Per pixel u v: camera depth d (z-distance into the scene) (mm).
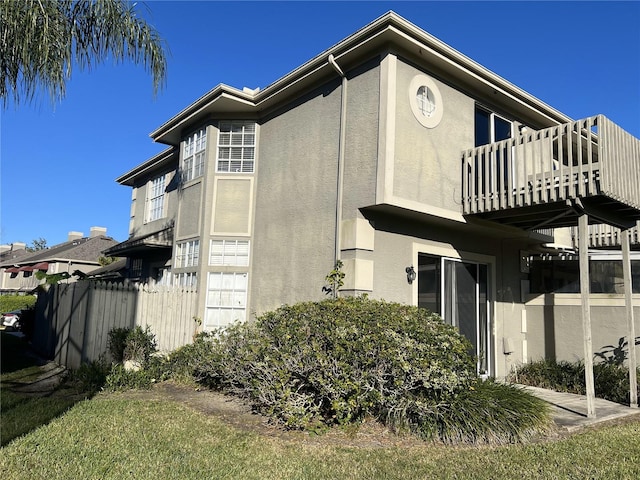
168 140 13891
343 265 8219
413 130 8359
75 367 10000
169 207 14938
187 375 8984
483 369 10094
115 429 5730
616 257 10344
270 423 6234
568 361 10461
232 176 11422
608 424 6984
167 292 10930
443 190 8789
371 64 8461
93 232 39750
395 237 8672
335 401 5832
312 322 6566
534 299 11234
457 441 5648
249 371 6988
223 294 11023
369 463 4875
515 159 8305
